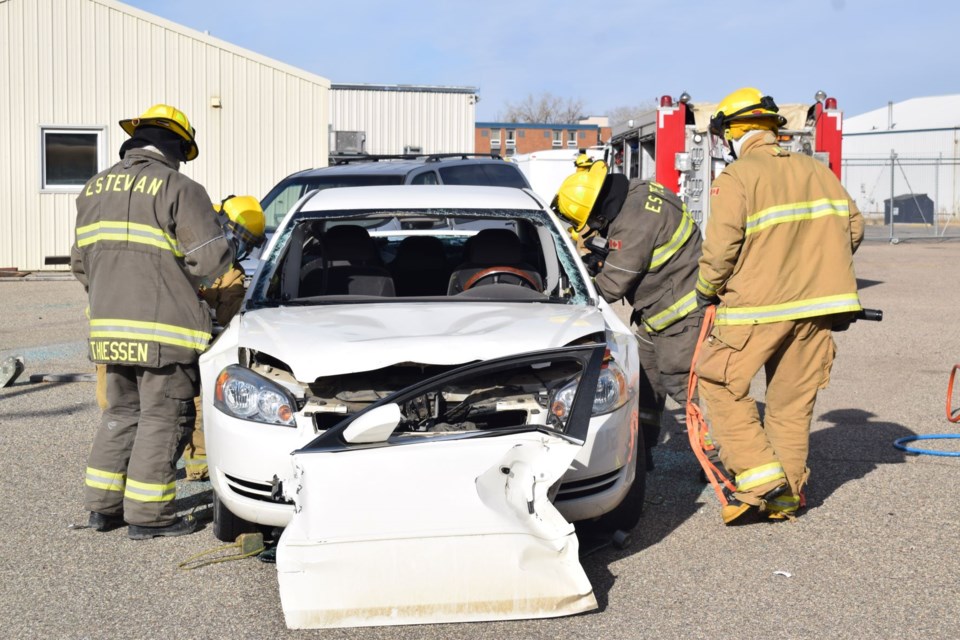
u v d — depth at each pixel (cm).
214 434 442
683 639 376
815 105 1467
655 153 1471
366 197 573
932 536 486
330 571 367
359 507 373
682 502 548
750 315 491
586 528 494
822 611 400
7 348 1067
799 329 497
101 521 504
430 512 373
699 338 532
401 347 423
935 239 3070
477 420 444
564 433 395
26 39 1819
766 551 470
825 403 793
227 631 388
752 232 490
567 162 2652
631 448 451
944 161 4112
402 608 369
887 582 429
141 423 494
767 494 489
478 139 8188
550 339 439
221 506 470
